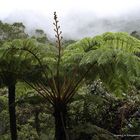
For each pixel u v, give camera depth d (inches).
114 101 283.9
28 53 242.8
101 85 289.4
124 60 210.2
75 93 255.3
